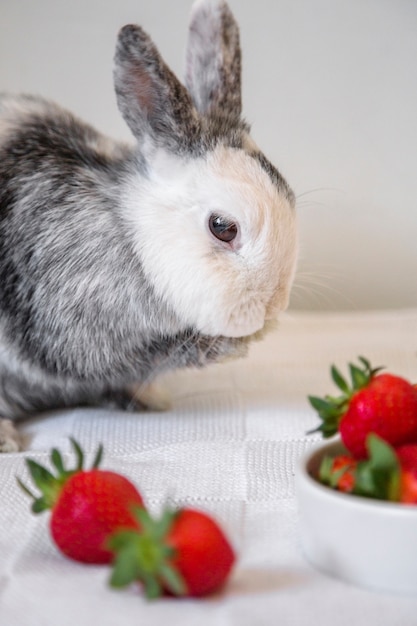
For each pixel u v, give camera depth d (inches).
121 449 22.3
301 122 33.9
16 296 23.3
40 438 23.4
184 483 19.6
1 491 19.6
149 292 22.7
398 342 29.9
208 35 23.3
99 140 24.7
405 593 15.1
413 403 16.0
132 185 23.1
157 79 22.1
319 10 33.1
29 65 33.4
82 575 15.9
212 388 26.5
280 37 33.3
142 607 14.9
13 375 24.1
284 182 22.9
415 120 33.8
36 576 15.9
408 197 34.4
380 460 15.0
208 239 22.2
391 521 14.9
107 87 33.5
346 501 15.1
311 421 23.4
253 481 19.6
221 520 17.7
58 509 15.9
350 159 34.1
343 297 34.9
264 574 15.7
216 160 22.5
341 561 15.4
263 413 24.2
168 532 14.4
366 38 33.3
